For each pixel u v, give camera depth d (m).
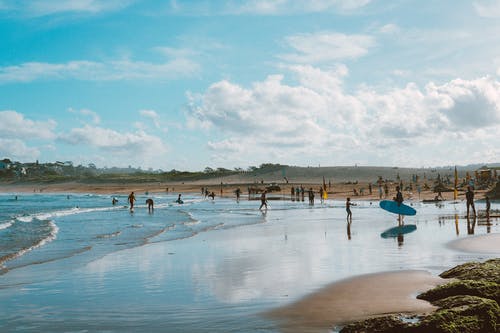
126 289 11.21
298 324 8.01
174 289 11.06
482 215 32.28
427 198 61.38
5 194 178.12
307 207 51.50
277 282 11.45
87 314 9.12
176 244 19.78
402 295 9.46
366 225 26.83
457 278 10.09
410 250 16.19
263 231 24.81
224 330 7.86
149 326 8.25
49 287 11.57
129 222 33.97
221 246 18.80
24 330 8.19
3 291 11.16
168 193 141.50
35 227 30.55
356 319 8.09
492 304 7.12
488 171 76.44
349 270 12.67
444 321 6.67
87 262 15.30
